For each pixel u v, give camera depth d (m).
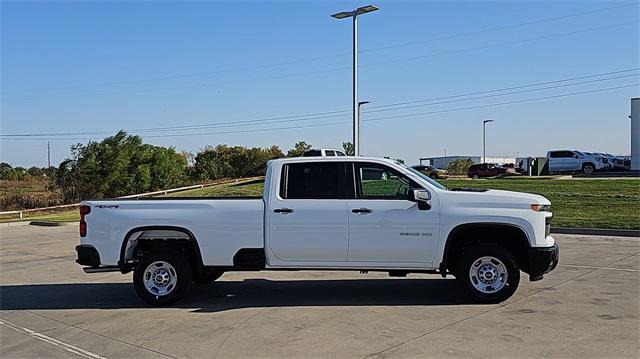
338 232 8.57
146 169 54.62
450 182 34.81
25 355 6.64
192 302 9.09
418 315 7.91
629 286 9.65
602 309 8.06
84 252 8.97
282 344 6.73
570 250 14.08
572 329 7.08
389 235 8.51
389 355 6.22
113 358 6.45
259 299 9.19
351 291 9.66
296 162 8.87
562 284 9.84
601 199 23.44
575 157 50.19
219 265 8.80
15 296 10.08
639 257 12.88
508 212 8.39
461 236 8.73
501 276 8.50
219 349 6.62
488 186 30.89
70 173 50.81
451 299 8.88
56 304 9.34
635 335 6.81
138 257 9.26
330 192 8.70
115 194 52.78
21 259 15.35
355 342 6.72
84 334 7.46
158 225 8.84
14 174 74.19
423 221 8.47
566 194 25.61
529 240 8.37
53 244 19.09
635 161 49.25
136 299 9.55
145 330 7.54
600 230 17.58
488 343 6.56
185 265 8.90
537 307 8.22
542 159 51.53
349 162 8.80
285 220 8.65
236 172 68.12
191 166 67.19
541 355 6.11
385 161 8.79
